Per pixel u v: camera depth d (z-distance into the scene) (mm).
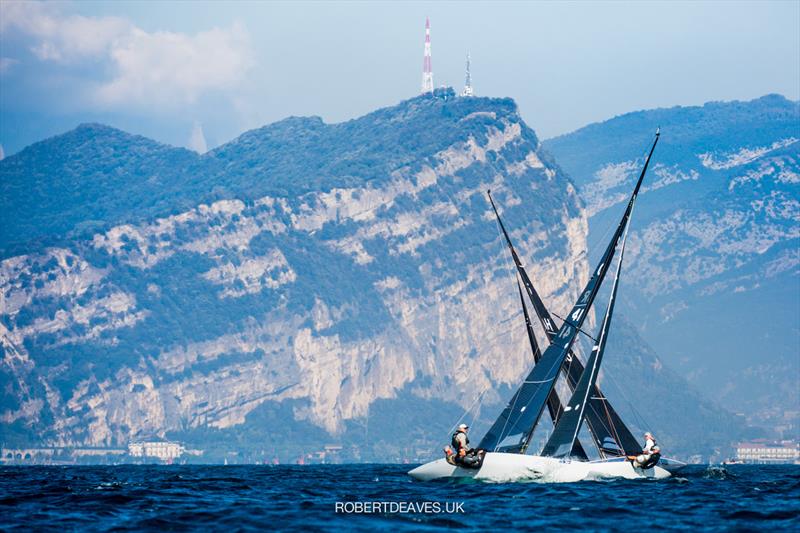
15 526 177000
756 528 180625
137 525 180375
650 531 177500
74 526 178500
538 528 179500
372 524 182375
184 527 178500
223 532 173125
